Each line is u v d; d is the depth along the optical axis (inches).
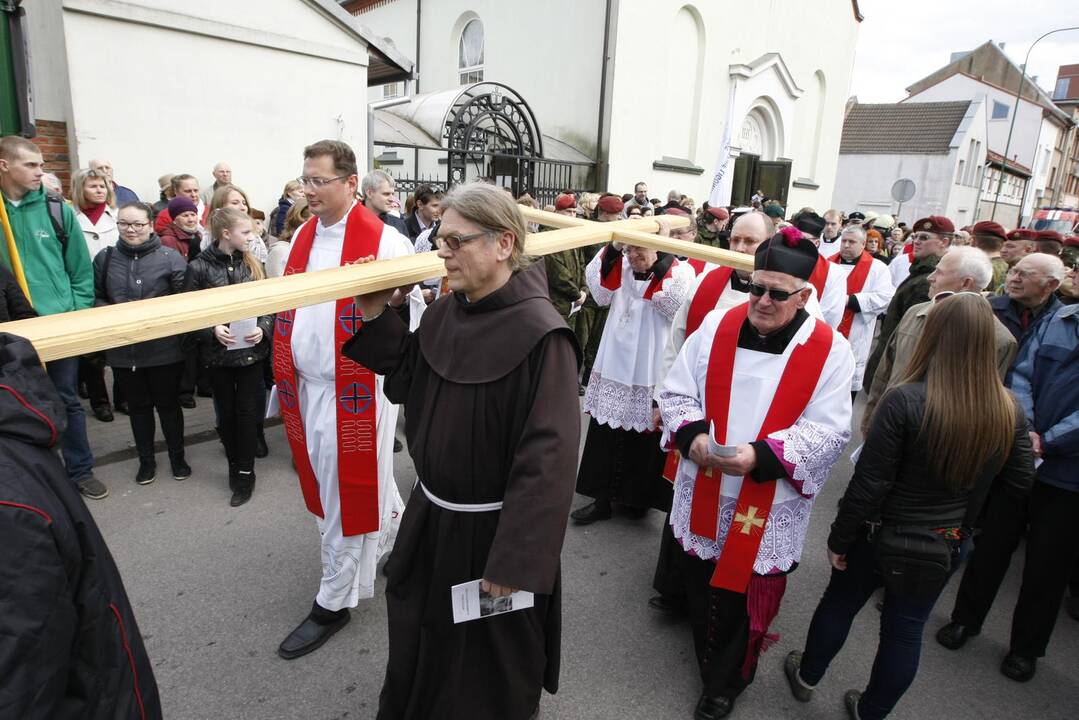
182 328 51.0
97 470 163.6
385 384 80.0
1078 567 128.1
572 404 66.9
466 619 69.0
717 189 374.0
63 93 233.9
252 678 98.6
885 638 87.3
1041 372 110.1
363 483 101.0
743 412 90.0
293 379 101.0
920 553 81.3
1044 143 1745.8
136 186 243.9
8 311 120.3
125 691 48.4
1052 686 108.2
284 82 277.0
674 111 549.6
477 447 67.7
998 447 78.4
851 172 1227.2
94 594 45.6
